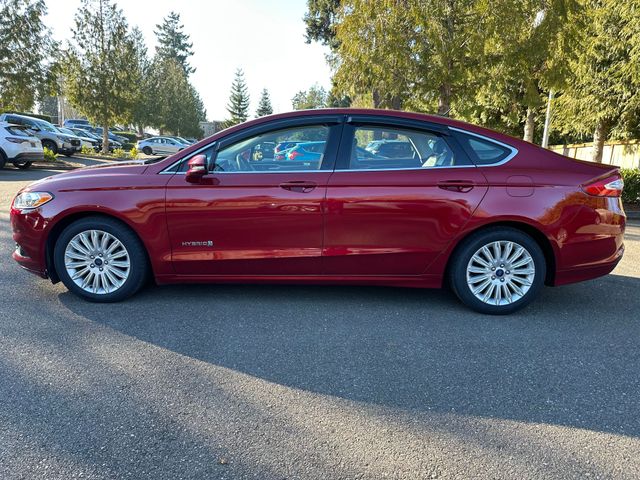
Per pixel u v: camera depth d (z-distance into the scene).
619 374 3.04
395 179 3.84
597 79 14.34
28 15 21.62
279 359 3.16
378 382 2.90
